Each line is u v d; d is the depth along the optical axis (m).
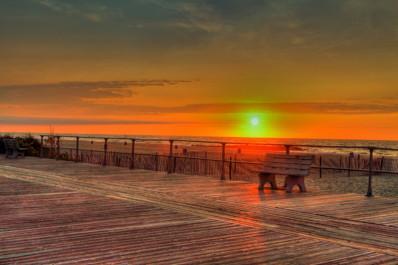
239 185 9.94
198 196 8.18
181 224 5.73
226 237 5.06
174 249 4.51
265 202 7.60
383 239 5.11
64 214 6.33
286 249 4.61
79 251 4.39
